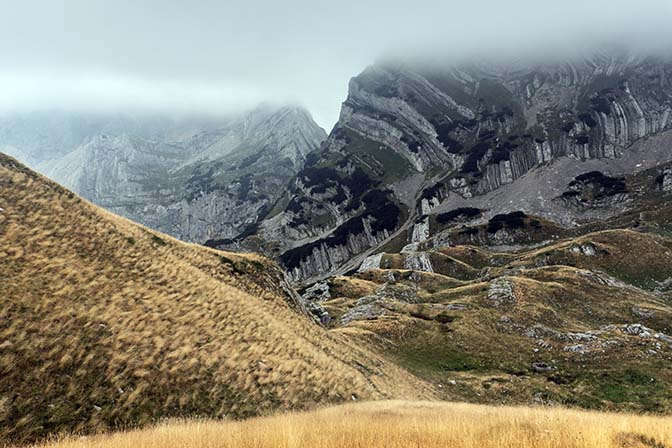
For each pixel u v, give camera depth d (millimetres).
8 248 24547
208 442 12391
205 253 45188
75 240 29766
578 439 10594
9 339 18547
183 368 22406
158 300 27391
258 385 24469
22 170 35688
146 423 18312
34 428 16016
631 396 46188
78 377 18719
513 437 11055
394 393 37188
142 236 38438
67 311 21719
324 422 15344
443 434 11852
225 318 29438
